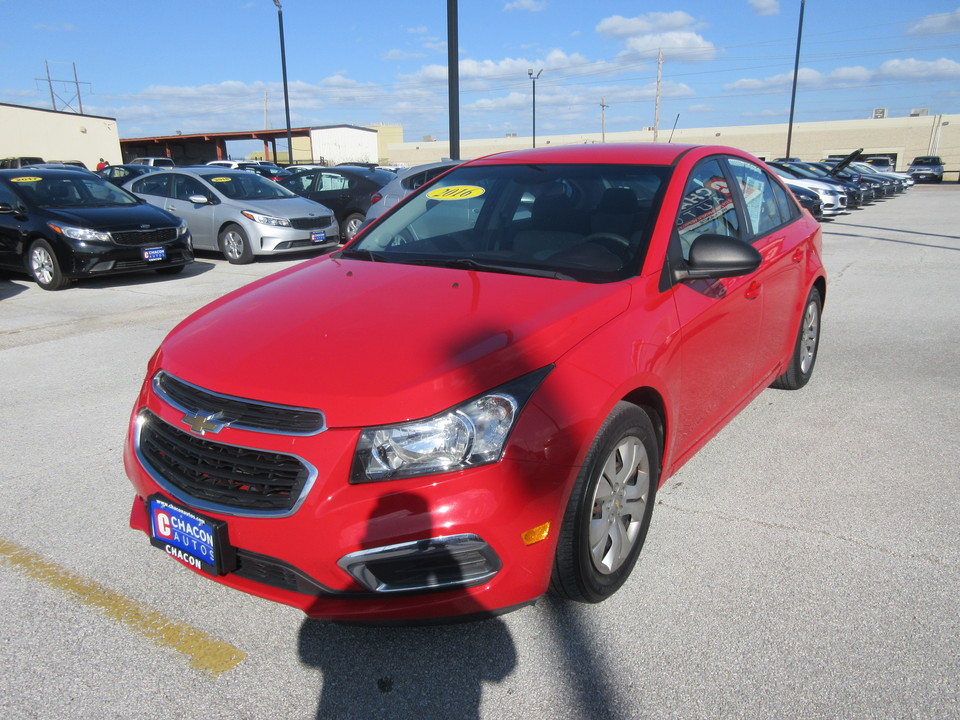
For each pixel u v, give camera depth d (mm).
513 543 2141
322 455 2086
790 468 3707
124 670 2330
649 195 3205
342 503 2068
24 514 3316
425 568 2133
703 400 3180
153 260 9469
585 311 2547
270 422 2174
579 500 2311
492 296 2666
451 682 2262
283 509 2117
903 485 3502
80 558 2961
